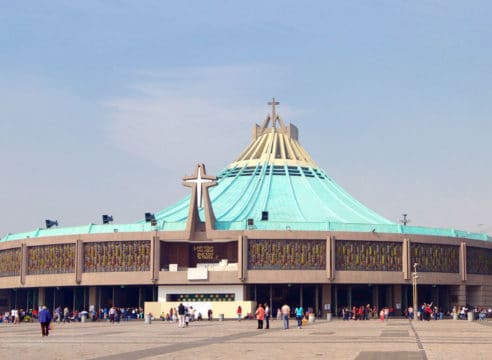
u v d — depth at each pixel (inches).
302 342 2070.6
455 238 5083.7
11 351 1775.3
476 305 5270.7
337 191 5580.7
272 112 6013.8
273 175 5570.9
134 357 1594.5
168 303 4554.6
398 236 4862.2
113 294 4963.1
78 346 1946.4
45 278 4923.7
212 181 4709.6
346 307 4950.8
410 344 1961.1
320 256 4704.7
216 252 4859.7
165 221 4835.1
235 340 2187.5
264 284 4781.0
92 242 4798.2
